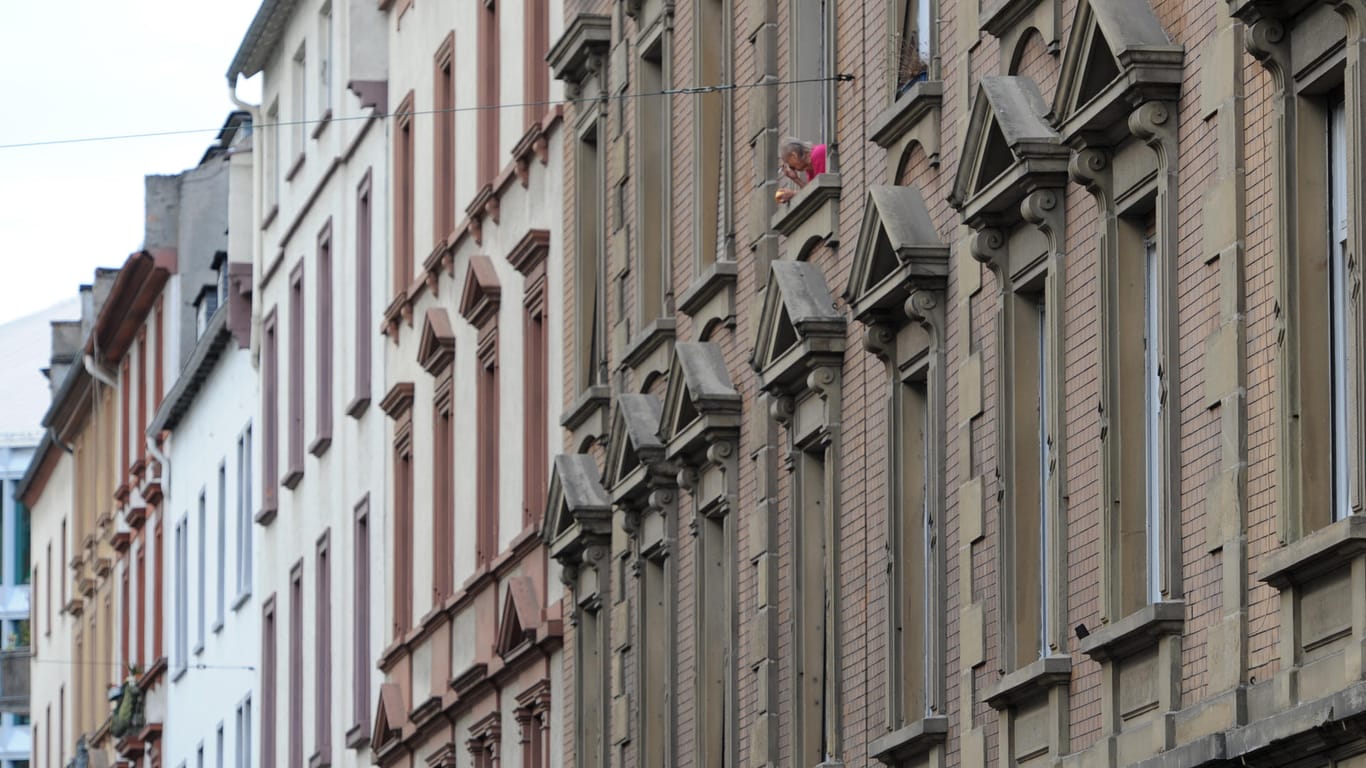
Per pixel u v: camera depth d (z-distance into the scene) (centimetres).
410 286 9469
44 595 18650
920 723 5056
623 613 6975
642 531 6875
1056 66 4609
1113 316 4353
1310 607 3766
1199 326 4106
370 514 9988
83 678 16875
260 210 12112
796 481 5831
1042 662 4516
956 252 5062
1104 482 4334
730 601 6206
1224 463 3994
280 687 11462
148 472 14838
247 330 12288
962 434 4975
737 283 6247
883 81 5441
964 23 5034
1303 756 3747
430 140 9375
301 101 11575
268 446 11819
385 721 9431
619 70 7150
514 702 8031
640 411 6744
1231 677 3953
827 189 5678
